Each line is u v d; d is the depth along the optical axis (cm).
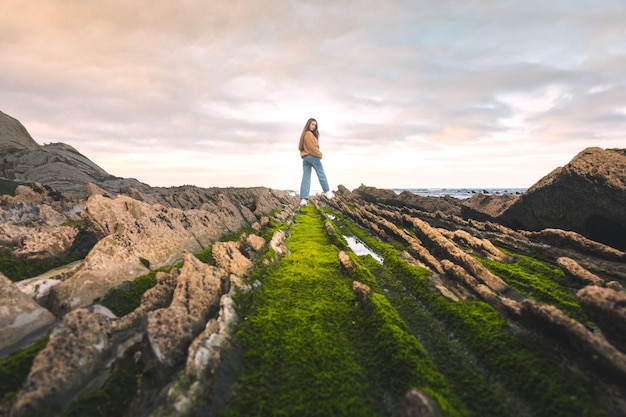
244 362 751
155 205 1736
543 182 1911
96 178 4719
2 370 654
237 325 897
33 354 713
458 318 992
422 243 1822
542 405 617
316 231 2719
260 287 1226
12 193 2902
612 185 1501
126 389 638
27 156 4378
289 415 600
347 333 925
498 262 1598
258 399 638
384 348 811
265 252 1645
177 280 1023
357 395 652
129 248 1310
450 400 634
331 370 727
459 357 817
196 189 4503
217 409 607
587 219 1694
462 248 1820
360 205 4391
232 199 4075
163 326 751
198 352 702
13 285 859
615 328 718
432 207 3684
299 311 1021
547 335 779
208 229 2005
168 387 615
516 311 935
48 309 950
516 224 2203
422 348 798
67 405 591
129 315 860
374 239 2323
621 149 1620
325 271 1476
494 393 668
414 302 1182
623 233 1571
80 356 667
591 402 597
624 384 616
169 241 1569
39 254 1284
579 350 689
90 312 772
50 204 2472
